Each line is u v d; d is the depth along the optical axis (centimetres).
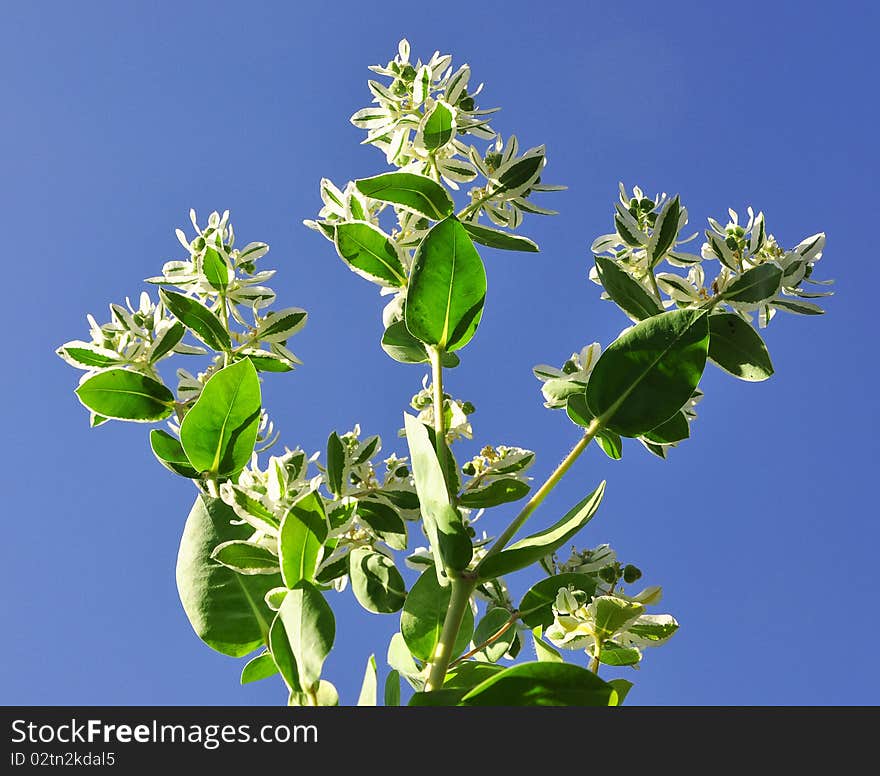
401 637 92
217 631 91
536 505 87
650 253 96
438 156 99
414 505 96
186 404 97
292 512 87
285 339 100
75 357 98
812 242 96
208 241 100
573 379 96
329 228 97
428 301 89
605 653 93
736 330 93
